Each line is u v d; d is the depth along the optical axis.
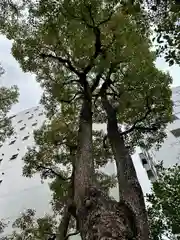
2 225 14.34
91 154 7.05
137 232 5.06
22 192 19.25
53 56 10.84
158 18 6.47
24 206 17.67
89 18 10.06
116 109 10.89
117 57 10.57
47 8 9.96
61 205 11.77
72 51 10.98
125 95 10.82
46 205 16.95
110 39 10.52
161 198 8.41
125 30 10.12
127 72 11.02
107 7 10.15
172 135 16.98
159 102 10.86
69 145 11.45
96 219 4.77
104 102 10.11
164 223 8.14
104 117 13.77
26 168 12.43
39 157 12.34
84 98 9.53
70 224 12.08
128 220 5.09
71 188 9.59
